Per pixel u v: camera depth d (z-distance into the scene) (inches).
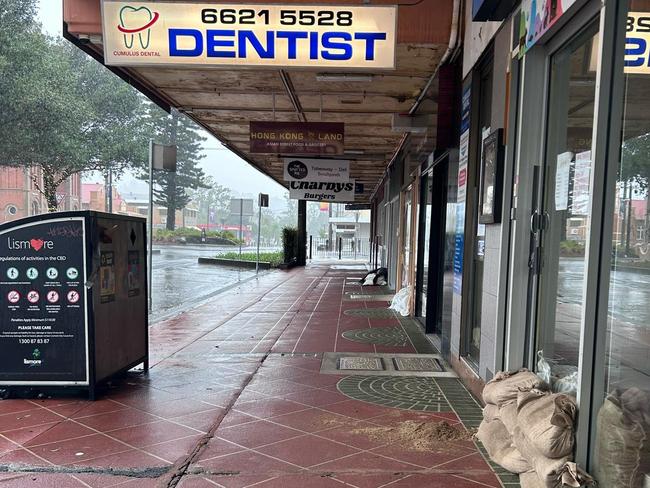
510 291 154.3
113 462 133.9
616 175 106.0
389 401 181.8
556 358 138.0
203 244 2191.2
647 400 103.8
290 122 344.8
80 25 219.6
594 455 106.0
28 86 1059.3
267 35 194.4
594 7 113.3
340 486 122.0
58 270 179.0
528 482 117.0
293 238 1004.6
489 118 192.5
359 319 357.1
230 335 300.2
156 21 195.5
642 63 105.1
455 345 220.1
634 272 108.0
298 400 182.7
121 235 200.1
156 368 225.1
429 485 122.4
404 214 461.4
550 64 145.1
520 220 151.8
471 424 160.2
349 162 570.6
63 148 1180.5
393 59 193.5
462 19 214.1
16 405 176.6
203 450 141.3
